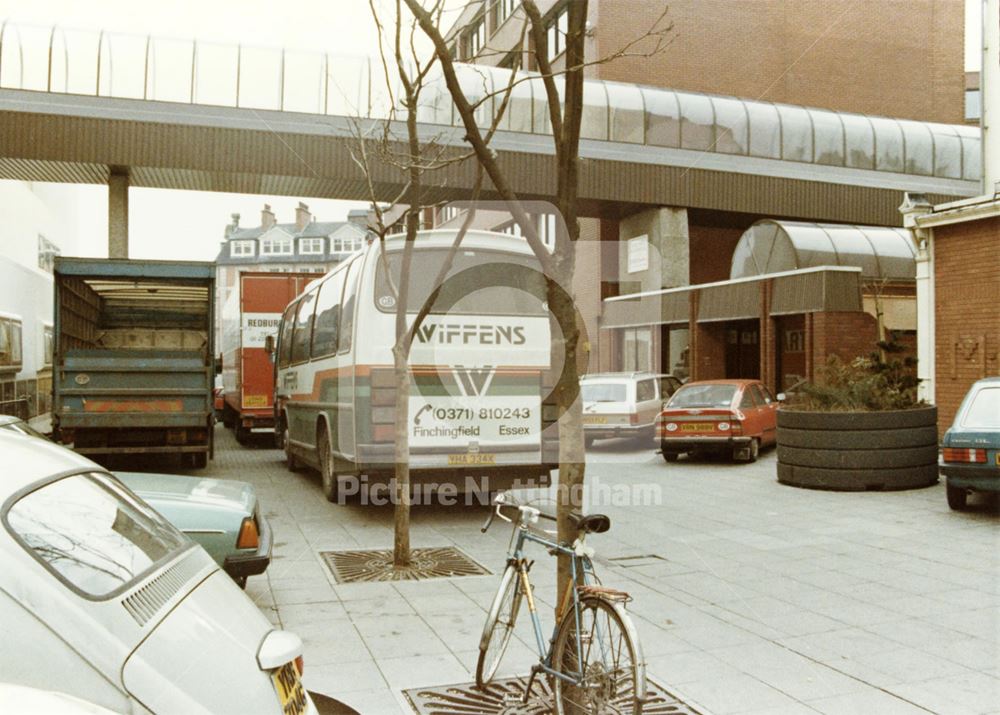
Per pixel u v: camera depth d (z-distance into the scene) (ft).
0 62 68.80
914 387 44.19
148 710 7.36
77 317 48.01
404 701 15.02
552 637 14.03
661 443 52.95
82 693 7.21
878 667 16.71
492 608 15.35
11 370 49.83
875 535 29.43
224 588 10.19
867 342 66.54
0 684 6.43
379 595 22.40
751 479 44.60
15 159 70.28
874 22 102.68
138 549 9.46
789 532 30.30
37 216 101.30
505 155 76.48
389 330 31.73
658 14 92.58
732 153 88.22
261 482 45.11
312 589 23.00
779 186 89.97
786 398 57.16
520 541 15.43
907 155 95.04
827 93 100.73
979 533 29.43
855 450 39.04
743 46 97.04
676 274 86.17
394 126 70.64
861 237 77.36
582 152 83.20
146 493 20.12
